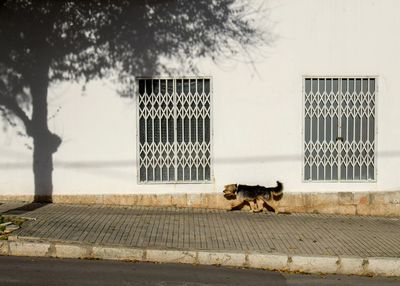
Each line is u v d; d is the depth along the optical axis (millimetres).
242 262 8102
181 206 11148
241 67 11062
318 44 11086
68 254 8172
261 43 11039
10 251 8211
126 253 8156
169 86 11070
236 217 10602
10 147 11047
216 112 11094
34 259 8016
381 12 11109
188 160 11141
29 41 10922
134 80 11000
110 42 10945
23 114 11008
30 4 10875
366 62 11133
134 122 11047
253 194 11008
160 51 11000
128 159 11109
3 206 10625
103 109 11031
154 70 11008
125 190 11141
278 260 8070
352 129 11164
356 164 11172
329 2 11062
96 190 11133
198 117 11117
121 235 8844
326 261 8047
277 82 11086
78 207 10844
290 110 11133
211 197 11141
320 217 10938
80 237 8594
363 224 10430
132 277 7254
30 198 11109
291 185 11164
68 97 11008
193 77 11031
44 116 11016
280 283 7324
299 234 9430
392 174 11164
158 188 11141
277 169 11156
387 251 8500
